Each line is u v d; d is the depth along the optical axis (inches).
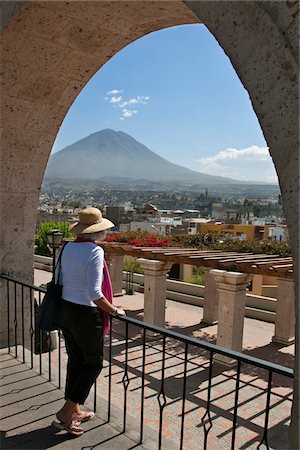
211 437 196.4
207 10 81.0
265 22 71.2
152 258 364.5
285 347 359.9
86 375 109.7
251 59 73.2
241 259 315.3
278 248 350.6
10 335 185.2
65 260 107.7
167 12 135.6
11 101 165.0
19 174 181.6
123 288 586.2
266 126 71.1
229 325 301.0
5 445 107.0
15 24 137.2
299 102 66.6
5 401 130.6
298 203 66.8
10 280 171.2
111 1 129.2
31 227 189.5
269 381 77.0
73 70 164.6
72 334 108.6
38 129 178.4
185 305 508.4
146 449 107.8
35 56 153.0
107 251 425.1
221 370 291.4
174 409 225.5
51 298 107.9
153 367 291.7
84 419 119.5
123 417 120.7
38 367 159.6
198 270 641.6
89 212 109.3
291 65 67.5
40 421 119.4
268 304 458.6
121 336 366.0
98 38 151.1
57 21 138.5
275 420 218.5
